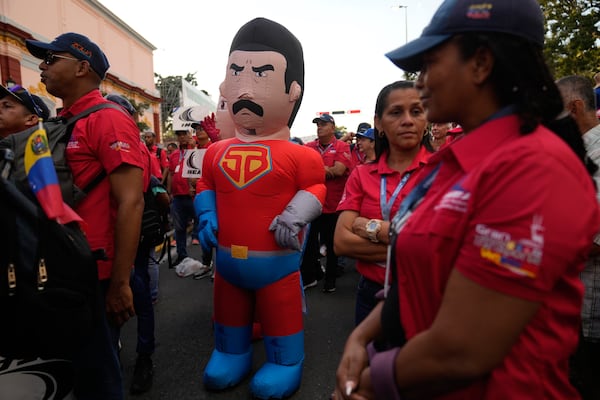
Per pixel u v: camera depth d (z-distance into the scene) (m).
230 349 2.83
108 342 1.88
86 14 20.39
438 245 0.88
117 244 2.07
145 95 26.92
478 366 0.77
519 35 0.87
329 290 4.80
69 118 2.19
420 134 2.12
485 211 0.80
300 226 2.53
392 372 0.89
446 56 0.93
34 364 1.69
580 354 1.62
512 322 0.75
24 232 1.41
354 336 1.23
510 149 0.81
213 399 2.69
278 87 2.71
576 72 12.80
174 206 5.89
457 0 0.91
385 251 2.01
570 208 0.73
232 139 2.91
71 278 1.55
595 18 12.12
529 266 0.73
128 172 2.08
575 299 0.88
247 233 2.59
